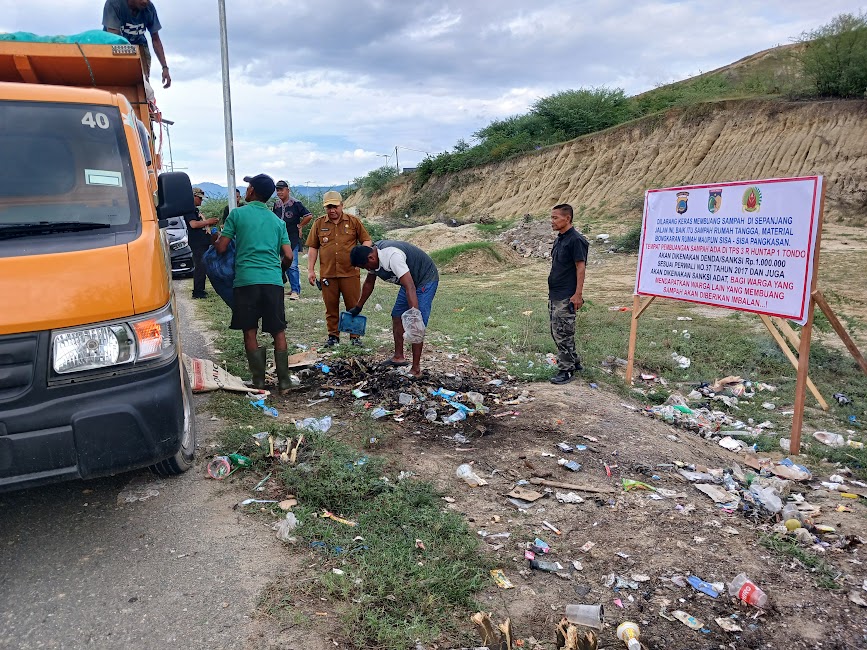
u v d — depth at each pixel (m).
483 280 20.12
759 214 5.83
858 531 4.05
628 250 24.02
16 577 3.23
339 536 3.62
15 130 3.86
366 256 6.55
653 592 3.28
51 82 5.84
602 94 51.44
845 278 15.62
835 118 29.39
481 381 7.09
